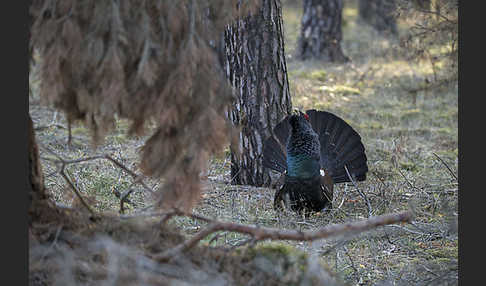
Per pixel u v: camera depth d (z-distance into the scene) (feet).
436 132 54.39
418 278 25.22
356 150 37.37
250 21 38.45
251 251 20.63
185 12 18.72
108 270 18.24
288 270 19.80
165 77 18.40
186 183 18.95
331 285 19.95
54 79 18.03
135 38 18.07
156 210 21.77
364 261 27.25
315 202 32.94
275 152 37.42
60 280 17.63
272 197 37.24
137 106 18.60
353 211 34.96
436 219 32.58
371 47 89.51
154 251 20.13
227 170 43.34
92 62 17.67
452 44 56.75
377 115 59.26
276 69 39.34
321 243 28.19
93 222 21.16
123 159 40.55
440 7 54.24
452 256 27.81
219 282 18.33
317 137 32.81
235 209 33.37
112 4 17.83
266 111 39.52
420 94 66.54
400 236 30.58
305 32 84.48
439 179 41.19
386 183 39.93
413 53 64.44
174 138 18.86
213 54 19.15
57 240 20.03
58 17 18.11
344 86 70.64
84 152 42.68
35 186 20.67
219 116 18.84
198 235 19.79
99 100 18.25
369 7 111.14
